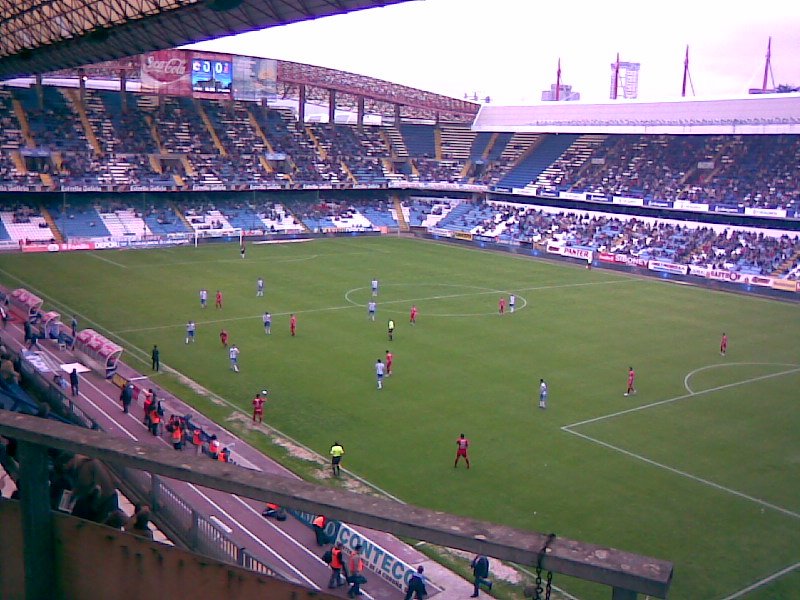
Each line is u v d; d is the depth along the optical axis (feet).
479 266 249.34
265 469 91.30
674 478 92.07
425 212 338.54
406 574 65.31
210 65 294.25
